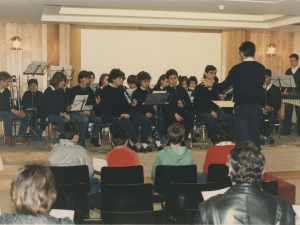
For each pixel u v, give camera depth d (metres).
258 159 1.97
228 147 4.47
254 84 5.32
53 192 1.80
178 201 3.57
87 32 10.73
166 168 4.21
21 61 9.94
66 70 8.44
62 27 9.80
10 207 5.49
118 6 7.31
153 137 7.82
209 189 3.56
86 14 9.55
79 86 7.87
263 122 7.70
